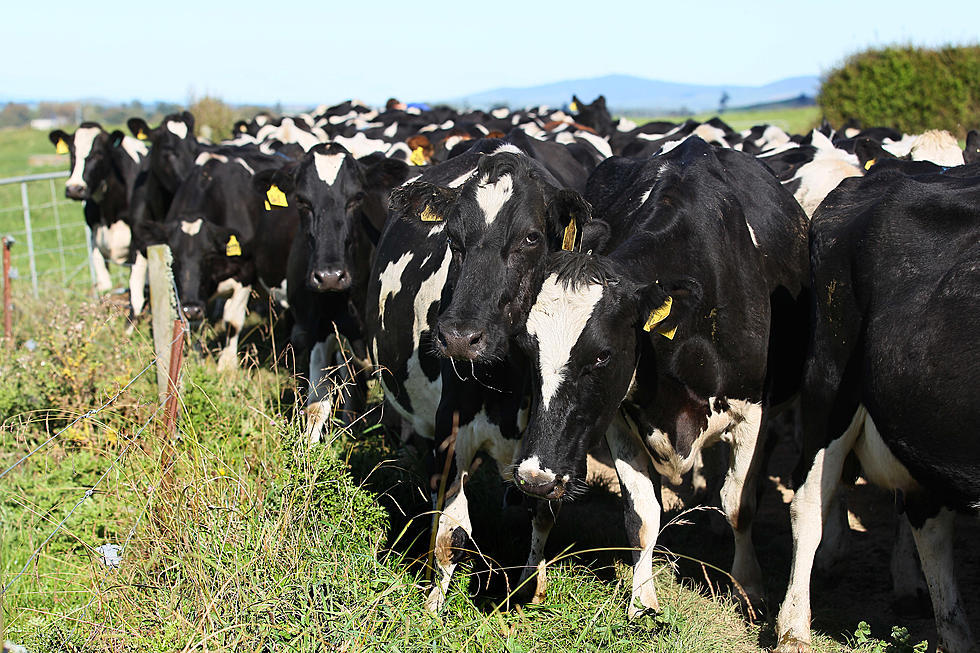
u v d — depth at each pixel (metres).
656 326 4.50
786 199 6.08
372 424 7.70
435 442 5.25
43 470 6.45
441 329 4.59
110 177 13.17
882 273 4.59
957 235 4.41
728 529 6.49
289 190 7.85
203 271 9.40
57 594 5.04
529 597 5.44
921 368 4.19
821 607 5.51
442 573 5.09
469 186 4.89
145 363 7.92
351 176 7.60
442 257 5.42
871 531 6.54
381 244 6.52
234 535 4.59
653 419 5.07
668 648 4.57
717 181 5.53
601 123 18.14
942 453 4.17
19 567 5.33
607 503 7.12
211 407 6.89
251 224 10.30
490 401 4.98
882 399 4.39
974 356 4.01
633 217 5.32
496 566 5.75
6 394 7.70
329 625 4.13
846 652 4.93
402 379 5.92
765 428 5.46
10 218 23.05
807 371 5.04
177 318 6.73
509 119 18.17
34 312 11.83
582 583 5.28
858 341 4.72
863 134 12.70
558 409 4.34
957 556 6.04
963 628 4.62
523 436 4.81
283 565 4.49
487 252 4.72
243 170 10.44
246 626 4.12
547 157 7.47
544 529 5.41
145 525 4.92
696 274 5.00
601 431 4.52
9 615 4.79
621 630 4.63
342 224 7.48
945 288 4.25
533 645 4.46
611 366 4.39
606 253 5.12
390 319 5.99
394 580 4.48
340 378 7.50
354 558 4.60
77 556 5.38
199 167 10.49
